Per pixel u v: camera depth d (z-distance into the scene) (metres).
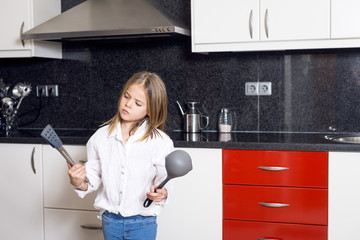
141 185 1.73
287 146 2.26
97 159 1.79
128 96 1.69
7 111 2.99
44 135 1.47
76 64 3.12
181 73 2.95
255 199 2.34
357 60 2.67
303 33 2.44
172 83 2.97
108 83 3.07
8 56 2.90
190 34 2.71
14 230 2.71
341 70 2.70
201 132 2.87
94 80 3.09
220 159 2.37
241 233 2.37
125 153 1.72
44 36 2.68
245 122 2.87
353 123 2.70
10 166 2.68
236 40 2.54
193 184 2.41
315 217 2.27
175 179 2.43
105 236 1.77
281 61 2.78
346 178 2.21
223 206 2.38
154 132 1.75
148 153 1.73
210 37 2.57
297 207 2.29
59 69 3.15
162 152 1.73
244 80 2.85
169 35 2.66
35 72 3.20
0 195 2.71
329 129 2.74
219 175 2.38
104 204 1.74
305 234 2.29
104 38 2.78
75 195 2.59
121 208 1.71
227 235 2.39
